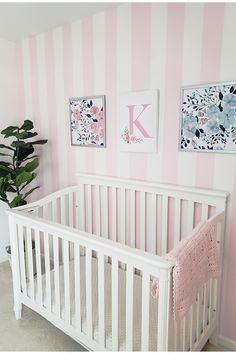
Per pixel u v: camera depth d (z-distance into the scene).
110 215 2.40
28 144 2.58
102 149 2.36
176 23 1.80
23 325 2.04
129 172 2.21
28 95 2.91
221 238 1.73
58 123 2.68
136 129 2.09
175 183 1.96
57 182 2.80
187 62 1.79
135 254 1.25
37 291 1.93
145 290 1.26
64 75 2.53
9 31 2.60
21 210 2.08
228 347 1.86
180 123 1.86
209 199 1.78
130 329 1.35
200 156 1.82
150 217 2.11
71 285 1.99
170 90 1.89
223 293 1.85
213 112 1.72
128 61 2.07
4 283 2.59
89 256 1.50
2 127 2.95
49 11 2.15
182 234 1.96
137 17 1.97
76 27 2.35
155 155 2.04
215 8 1.65
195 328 1.56
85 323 1.64
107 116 2.27
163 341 1.22
